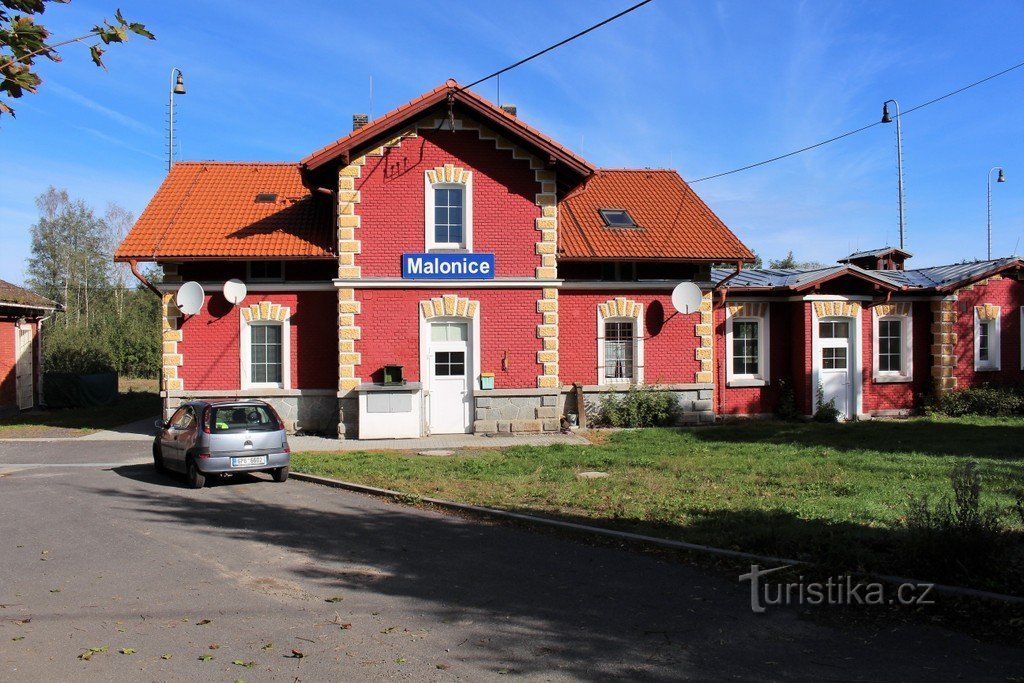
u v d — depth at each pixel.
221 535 9.12
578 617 6.28
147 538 8.99
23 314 26.34
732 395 21.02
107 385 29.78
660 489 11.27
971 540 6.78
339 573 7.56
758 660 5.39
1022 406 21.20
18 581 7.30
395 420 17.75
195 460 12.32
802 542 7.88
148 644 5.70
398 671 5.22
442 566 7.78
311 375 19.06
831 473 12.28
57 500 11.36
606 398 19.70
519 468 13.32
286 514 10.29
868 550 7.38
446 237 18.45
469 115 18.25
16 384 25.78
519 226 18.48
